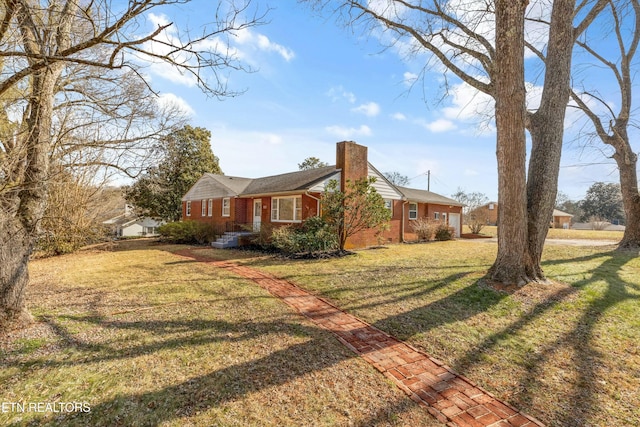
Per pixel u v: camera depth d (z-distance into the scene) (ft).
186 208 79.36
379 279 24.07
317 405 9.48
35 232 14.84
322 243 37.93
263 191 53.31
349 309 17.97
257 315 16.76
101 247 49.96
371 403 9.68
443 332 14.83
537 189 21.71
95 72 20.22
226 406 9.29
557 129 21.80
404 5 26.37
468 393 10.38
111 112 20.22
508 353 13.01
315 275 26.37
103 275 27.25
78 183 40.37
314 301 19.69
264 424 8.64
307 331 14.79
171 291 21.38
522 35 20.11
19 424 8.34
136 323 15.30
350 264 31.09
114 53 12.19
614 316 16.42
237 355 12.31
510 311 17.13
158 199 82.53
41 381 10.23
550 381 11.12
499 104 20.86
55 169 20.94
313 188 43.96
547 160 21.67
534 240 21.50
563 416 9.34
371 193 39.75
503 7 20.16
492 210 129.90
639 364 12.24
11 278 13.67
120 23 11.43
